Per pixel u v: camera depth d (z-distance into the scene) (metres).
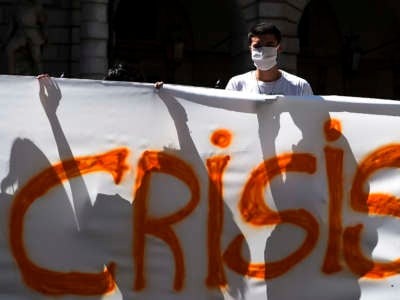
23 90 5.18
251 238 5.25
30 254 5.11
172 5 24.12
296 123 5.36
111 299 5.12
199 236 5.21
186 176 5.25
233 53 18.28
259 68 5.68
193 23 24.25
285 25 17.64
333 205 5.34
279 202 5.30
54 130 5.18
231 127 5.30
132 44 23.73
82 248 5.14
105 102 5.23
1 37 16.48
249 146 5.30
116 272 5.14
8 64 14.98
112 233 5.16
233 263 5.22
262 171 5.30
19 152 5.15
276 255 5.27
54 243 5.12
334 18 25.31
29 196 5.13
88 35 16.59
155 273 5.16
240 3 17.62
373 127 5.41
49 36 16.92
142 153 5.23
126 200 5.19
